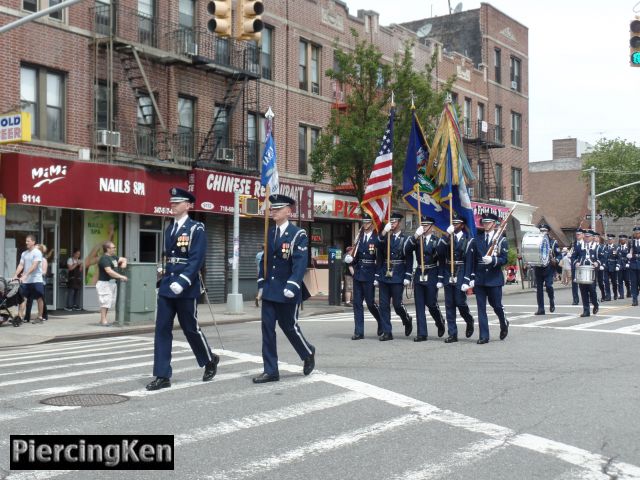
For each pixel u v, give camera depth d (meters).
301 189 28.36
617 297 27.27
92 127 21.52
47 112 20.53
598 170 56.84
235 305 20.64
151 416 7.00
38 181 19.17
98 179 20.78
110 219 22.30
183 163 24.14
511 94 46.31
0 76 19.17
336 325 16.73
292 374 9.39
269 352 8.88
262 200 26.44
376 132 24.73
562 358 10.91
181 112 24.72
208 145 25.16
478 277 12.88
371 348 12.07
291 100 28.94
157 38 23.47
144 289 17.55
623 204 58.66
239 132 26.59
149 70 23.30
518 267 40.50
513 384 8.77
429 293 13.30
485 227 12.94
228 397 7.91
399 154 25.56
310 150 29.97
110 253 17.42
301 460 5.61
